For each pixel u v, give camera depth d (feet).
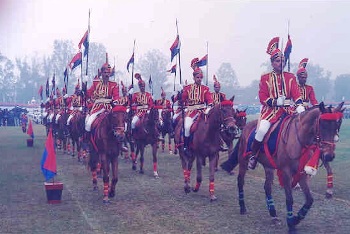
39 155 59.41
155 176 40.68
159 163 50.72
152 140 41.24
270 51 25.48
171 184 37.42
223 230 23.73
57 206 29.63
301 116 22.38
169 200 31.22
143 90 47.52
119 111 29.60
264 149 24.07
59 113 66.33
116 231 23.79
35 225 25.08
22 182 38.63
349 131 87.56
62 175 42.42
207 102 32.96
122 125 29.32
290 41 30.45
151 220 25.94
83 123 40.37
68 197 32.42
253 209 28.27
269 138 23.86
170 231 23.68
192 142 31.91
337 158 50.37
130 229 24.14
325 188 34.55
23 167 47.91
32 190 35.06
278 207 28.73
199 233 23.26
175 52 43.50
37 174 43.06
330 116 20.48
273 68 25.14
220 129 30.25
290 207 22.91
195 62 35.40
